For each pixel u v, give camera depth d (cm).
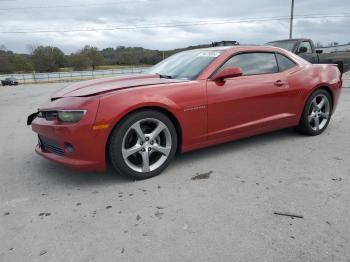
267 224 242
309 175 331
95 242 228
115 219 257
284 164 364
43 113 336
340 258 204
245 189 303
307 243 219
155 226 245
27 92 1727
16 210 277
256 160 378
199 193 297
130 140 324
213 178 330
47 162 396
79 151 302
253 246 217
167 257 209
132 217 259
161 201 284
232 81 375
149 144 329
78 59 6919
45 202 290
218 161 377
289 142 445
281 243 220
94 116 297
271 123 418
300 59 460
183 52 462
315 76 455
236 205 272
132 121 311
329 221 244
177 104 334
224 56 382
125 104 305
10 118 752
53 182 334
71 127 298
